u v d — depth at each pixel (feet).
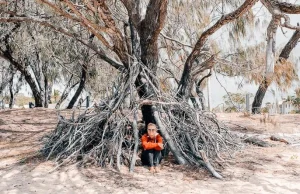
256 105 51.44
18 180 18.60
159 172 20.17
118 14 33.24
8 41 45.83
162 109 24.44
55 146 23.72
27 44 43.91
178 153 22.20
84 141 23.65
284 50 42.93
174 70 38.06
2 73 70.54
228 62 32.19
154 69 26.58
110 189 16.87
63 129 25.31
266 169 20.75
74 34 29.40
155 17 24.81
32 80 57.72
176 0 33.88
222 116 44.80
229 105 54.49
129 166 21.40
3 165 21.84
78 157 23.00
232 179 18.65
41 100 59.77
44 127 35.88
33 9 34.65
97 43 43.16
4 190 16.93
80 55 47.62
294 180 18.35
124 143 23.66
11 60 50.08
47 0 24.40
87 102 60.08
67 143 24.38
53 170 20.35
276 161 22.85
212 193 16.12
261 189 16.74
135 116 23.50
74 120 25.67
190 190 16.62
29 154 24.70
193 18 34.65
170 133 23.43
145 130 24.63
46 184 17.83
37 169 20.65
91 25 24.45
